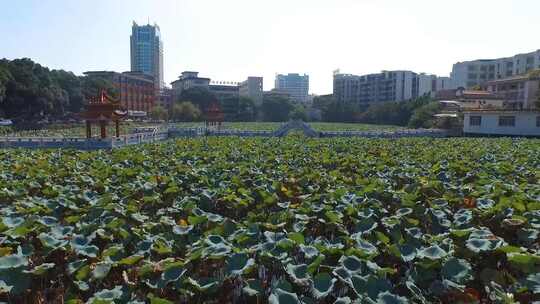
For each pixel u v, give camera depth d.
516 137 50.34
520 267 7.14
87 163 21.16
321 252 7.58
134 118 102.38
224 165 19.25
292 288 6.87
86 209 10.73
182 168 18.33
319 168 20.44
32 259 8.32
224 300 7.04
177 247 8.26
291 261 7.44
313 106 141.50
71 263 7.26
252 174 16.55
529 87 70.00
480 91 81.38
